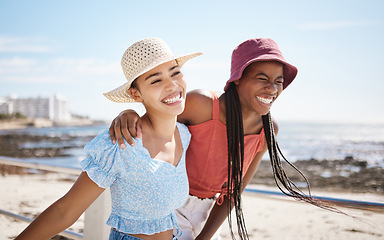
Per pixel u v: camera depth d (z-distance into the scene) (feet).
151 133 5.01
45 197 19.65
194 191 6.79
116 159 4.42
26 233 4.23
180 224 6.64
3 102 540.52
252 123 6.65
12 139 142.51
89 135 176.55
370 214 19.33
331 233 15.66
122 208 4.73
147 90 4.82
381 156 81.82
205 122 6.32
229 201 6.54
